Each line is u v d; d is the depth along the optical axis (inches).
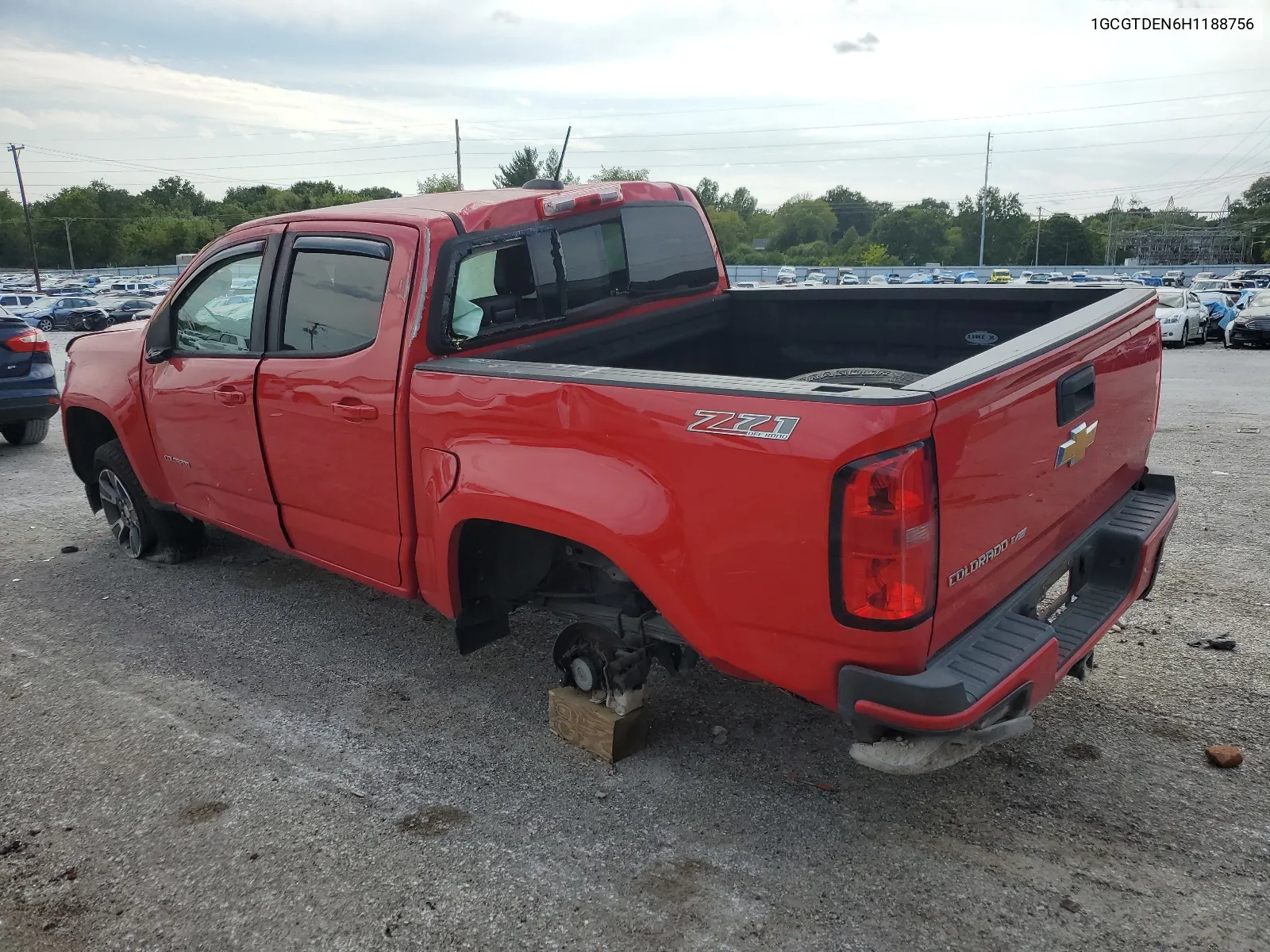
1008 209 5644.7
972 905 105.4
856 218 6210.6
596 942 101.8
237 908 108.7
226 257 167.2
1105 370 125.5
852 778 130.6
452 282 138.1
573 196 157.0
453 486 129.0
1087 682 156.1
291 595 203.8
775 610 100.2
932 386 93.0
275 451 160.2
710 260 192.7
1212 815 120.3
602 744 135.5
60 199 5280.5
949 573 97.1
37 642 181.8
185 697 159.3
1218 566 206.8
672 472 105.3
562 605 138.1
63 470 323.3
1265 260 4835.1
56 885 113.3
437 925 105.1
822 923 103.3
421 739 144.3
